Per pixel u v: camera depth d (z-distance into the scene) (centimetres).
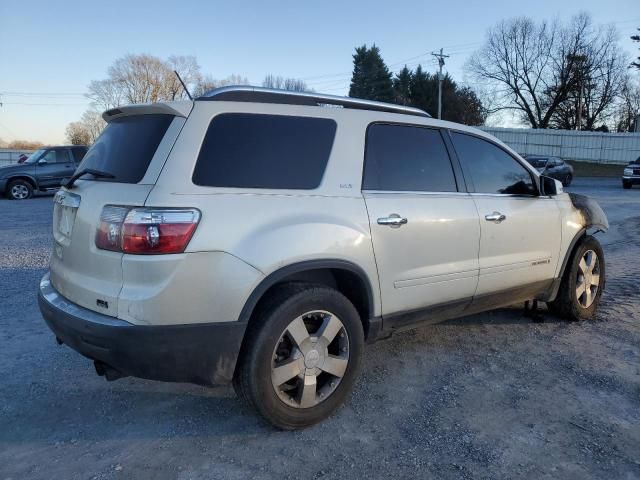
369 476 272
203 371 286
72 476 273
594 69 5450
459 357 429
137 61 6606
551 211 467
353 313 329
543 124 5678
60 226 342
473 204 402
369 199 341
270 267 290
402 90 7369
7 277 683
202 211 278
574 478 271
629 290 630
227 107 310
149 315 269
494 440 305
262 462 285
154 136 300
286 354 311
